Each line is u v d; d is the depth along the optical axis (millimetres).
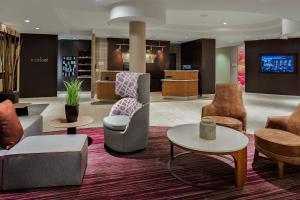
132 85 4129
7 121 2611
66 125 3389
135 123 3492
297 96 10992
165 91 10414
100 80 9172
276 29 9500
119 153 3543
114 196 2379
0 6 5762
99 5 5781
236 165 2562
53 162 2479
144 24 6316
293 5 5430
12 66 5652
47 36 10305
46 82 10453
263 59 11711
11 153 2416
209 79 11422
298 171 2959
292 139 2826
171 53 13703
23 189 2461
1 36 5395
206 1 5328
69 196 2365
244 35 10312
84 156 2750
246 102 9102
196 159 3359
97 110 7316
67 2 5473
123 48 12070
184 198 2354
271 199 2340
